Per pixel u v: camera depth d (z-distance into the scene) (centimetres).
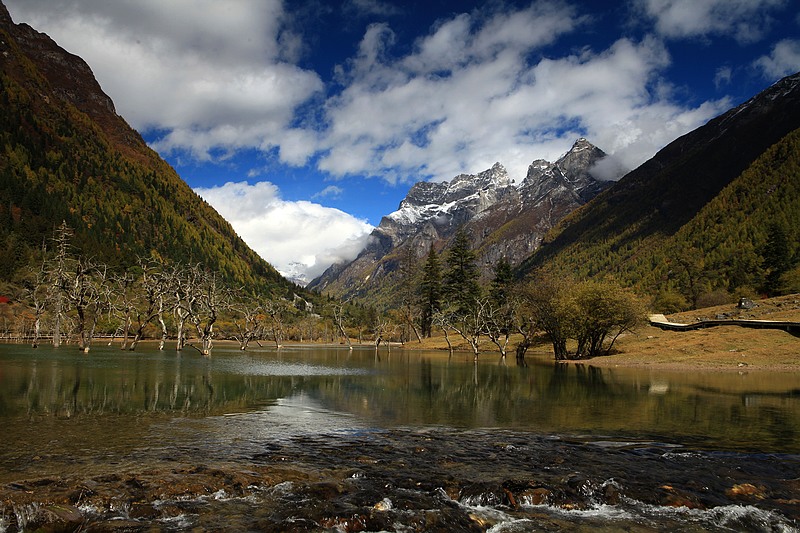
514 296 8362
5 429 1612
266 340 14438
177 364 4600
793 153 19350
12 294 10038
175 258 18575
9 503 936
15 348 6481
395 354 8212
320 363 5512
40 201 16025
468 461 1407
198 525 935
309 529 927
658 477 1298
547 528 992
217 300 6581
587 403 2584
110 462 1277
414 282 13238
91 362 4450
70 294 6094
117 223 18188
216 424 1819
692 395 2916
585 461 1435
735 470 1369
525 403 2572
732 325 6538
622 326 6488
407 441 1631
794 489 1227
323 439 1633
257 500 1062
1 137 19812
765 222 15850
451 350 8750
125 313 7075
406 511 1028
